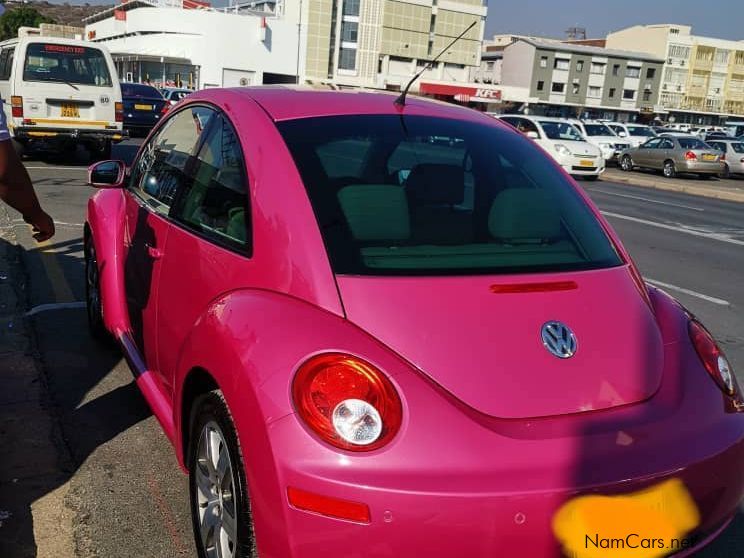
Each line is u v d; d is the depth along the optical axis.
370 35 79.06
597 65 92.75
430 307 2.25
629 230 12.02
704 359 2.52
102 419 3.88
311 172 2.60
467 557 1.96
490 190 2.87
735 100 106.50
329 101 3.08
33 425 3.73
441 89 78.88
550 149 21.39
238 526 2.22
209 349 2.38
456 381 2.10
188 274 2.88
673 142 25.41
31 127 13.20
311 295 2.27
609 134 29.36
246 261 2.52
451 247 2.53
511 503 1.95
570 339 2.29
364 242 2.43
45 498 3.12
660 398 2.30
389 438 1.97
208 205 2.94
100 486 3.24
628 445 2.12
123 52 73.31
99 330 4.79
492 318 2.27
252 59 72.56
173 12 70.31
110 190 4.51
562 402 2.15
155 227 3.36
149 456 3.52
